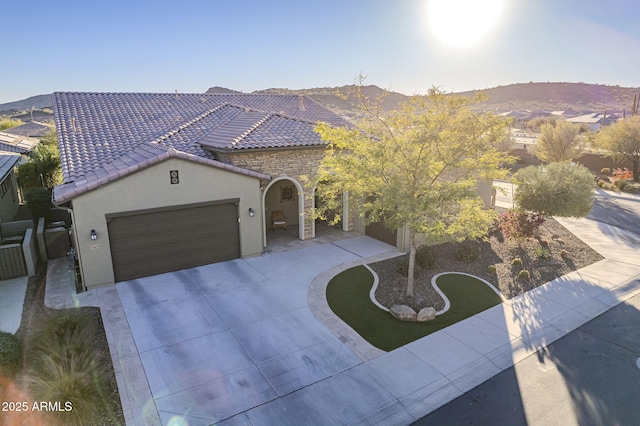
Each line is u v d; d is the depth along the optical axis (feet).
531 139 213.25
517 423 27.71
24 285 48.44
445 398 30.04
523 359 34.88
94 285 47.37
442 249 61.67
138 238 49.47
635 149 120.16
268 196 72.43
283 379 31.78
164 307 43.19
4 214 68.28
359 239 67.15
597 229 76.07
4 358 30.17
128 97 84.99
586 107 517.14
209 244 54.75
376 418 27.99
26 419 26.30
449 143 40.34
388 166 40.93
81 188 44.50
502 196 108.78
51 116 354.33
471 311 43.09
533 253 61.05
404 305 42.47
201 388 30.63
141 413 27.99
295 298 45.62
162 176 49.34
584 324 40.91
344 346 36.35
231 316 41.45
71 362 30.81
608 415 28.53
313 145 61.05
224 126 68.95
